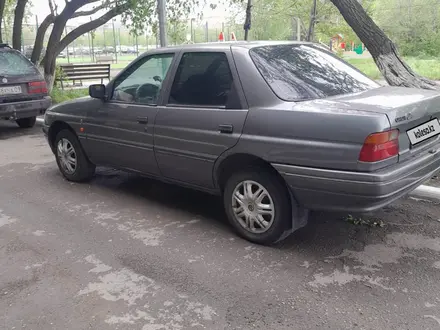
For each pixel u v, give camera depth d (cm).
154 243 409
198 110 417
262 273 353
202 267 364
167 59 459
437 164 392
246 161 397
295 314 299
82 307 313
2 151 793
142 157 481
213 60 418
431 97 380
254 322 292
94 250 399
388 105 342
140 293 329
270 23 1898
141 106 473
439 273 346
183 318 298
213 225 446
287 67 405
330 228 430
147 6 1202
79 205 511
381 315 296
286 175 362
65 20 1234
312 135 345
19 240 423
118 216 475
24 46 2197
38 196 546
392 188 332
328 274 349
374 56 700
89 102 536
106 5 1270
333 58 461
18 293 333
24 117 915
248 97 385
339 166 335
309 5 1413
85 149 557
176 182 465
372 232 420
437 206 473
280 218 381
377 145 322
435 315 295
